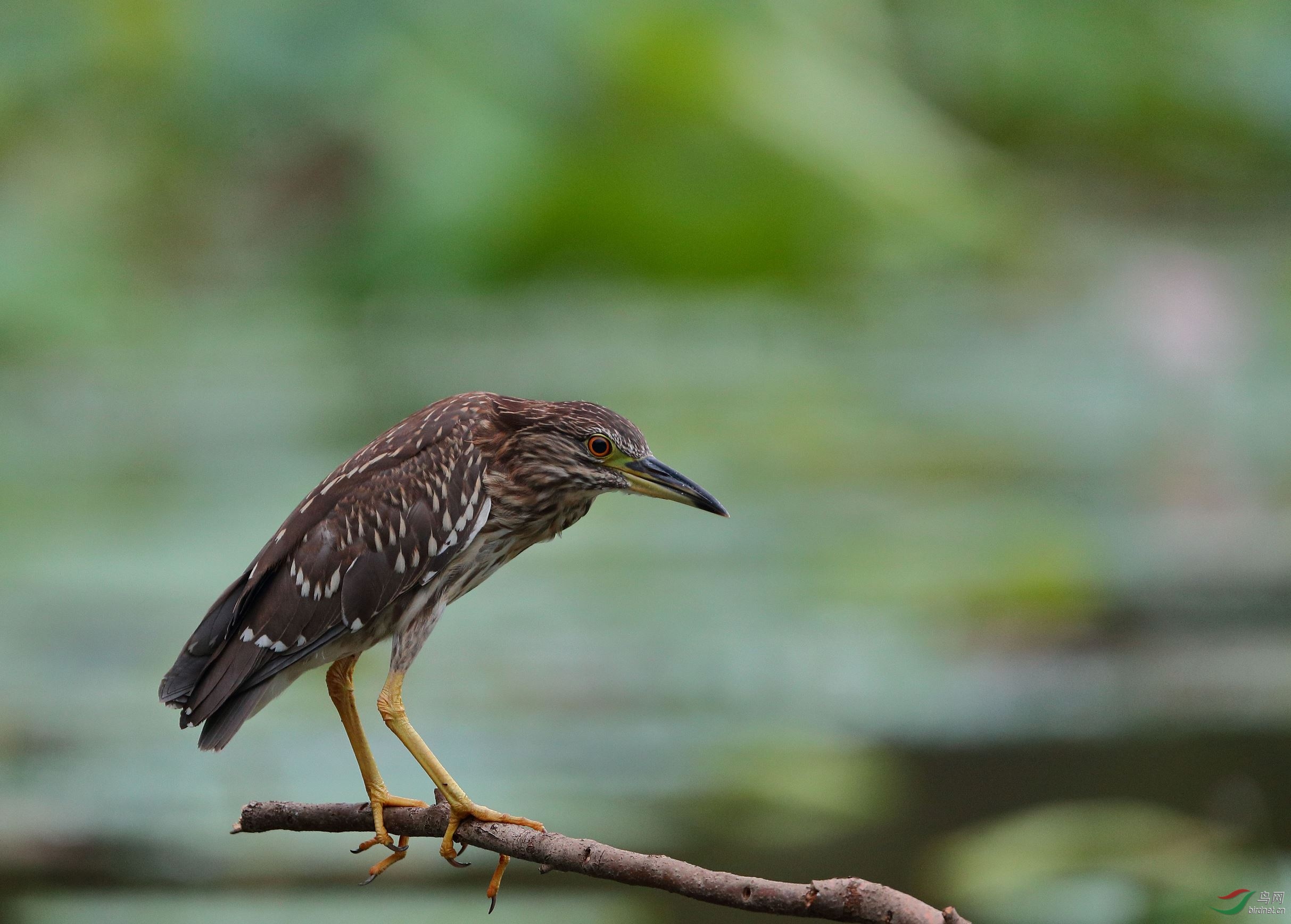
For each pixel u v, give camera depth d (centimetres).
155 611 1093
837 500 1427
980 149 2830
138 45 2238
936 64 3045
